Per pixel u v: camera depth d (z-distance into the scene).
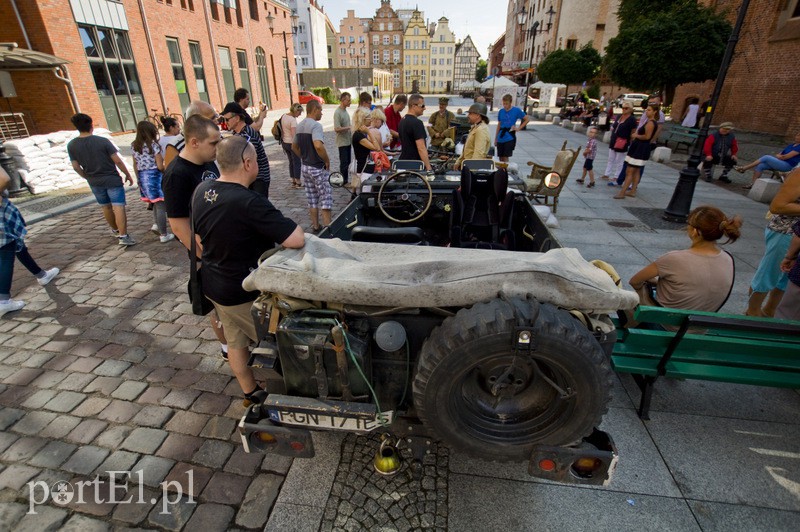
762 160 7.77
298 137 5.64
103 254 5.35
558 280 1.69
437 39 108.56
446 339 1.58
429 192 3.82
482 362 1.69
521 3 62.72
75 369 3.19
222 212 2.05
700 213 2.64
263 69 28.38
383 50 108.25
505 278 1.70
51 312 3.99
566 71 31.41
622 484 2.22
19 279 4.65
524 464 2.36
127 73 15.42
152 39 16.50
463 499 2.15
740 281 4.60
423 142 5.70
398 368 1.88
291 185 8.95
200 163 2.74
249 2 25.98
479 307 1.61
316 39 77.19
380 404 1.91
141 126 5.19
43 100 12.34
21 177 7.76
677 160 11.81
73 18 12.68
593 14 40.84
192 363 3.28
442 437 1.77
